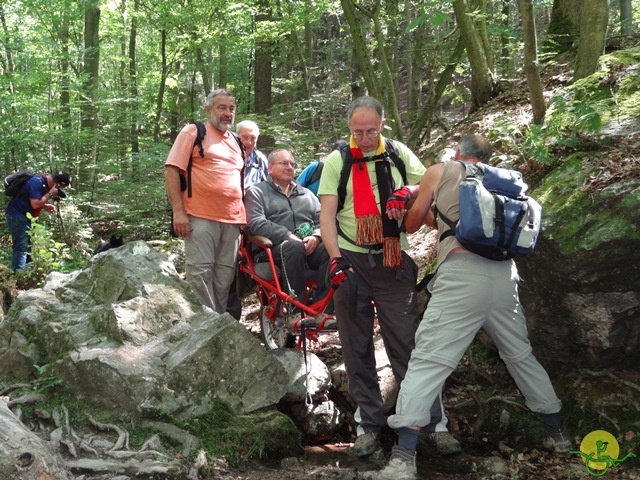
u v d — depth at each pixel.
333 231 3.62
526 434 3.88
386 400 4.08
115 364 3.49
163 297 3.96
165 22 12.63
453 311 3.30
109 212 10.39
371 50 11.17
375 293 3.74
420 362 3.36
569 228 3.73
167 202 10.52
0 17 12.23
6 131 10.04
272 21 11.76
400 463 3.26
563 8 7.38
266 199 4.79
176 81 16.77
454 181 3.39
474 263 3.30
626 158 4.00
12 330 4.04
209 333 3.71
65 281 4.39
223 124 4.68
